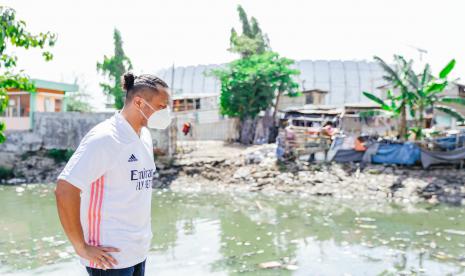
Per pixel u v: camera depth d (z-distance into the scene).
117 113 2.17
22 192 14.12
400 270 5.85
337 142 15.66
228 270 5.82
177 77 46.53
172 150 18.22
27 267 5.88
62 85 21.89
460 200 11.94
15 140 20.19
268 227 8.88
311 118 23.84
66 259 6.28
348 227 8.88
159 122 2.21
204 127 28.98
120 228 2.05
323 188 13.78
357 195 13.05
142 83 2.16
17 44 4.03
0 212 10.55
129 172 2.05
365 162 15.35
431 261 6.30
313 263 6.19
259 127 26.27
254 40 30.72
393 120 21.92
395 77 16.64
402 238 7.86
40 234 8.09
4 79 4.31
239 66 26.09
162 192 14.04
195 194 13.62
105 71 32.22
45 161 19.03
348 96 43.12
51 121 19.84
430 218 9.90
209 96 30.20
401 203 11.99
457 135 14.62
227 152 19.12
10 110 20.55
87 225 2.05
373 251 6.90
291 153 16.36
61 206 1.87
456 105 20.97
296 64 45.19
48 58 4.34
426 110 21.89
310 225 9.07
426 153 14.41
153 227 8.85
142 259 2.19
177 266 6.01
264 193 13.80
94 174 1.94
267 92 25.48
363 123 22.62
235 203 11.99
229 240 7.66
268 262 6.22
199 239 7.76
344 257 6.53
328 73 44.16
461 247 7.17
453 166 14.51
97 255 1.98
